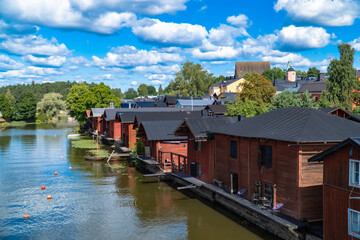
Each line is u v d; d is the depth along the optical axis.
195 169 32.97
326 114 22.92
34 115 144.12
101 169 44.03
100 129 82.00
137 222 24.88
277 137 20.98
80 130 100.25
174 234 22.53
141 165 44.22
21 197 31.39
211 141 29.94
